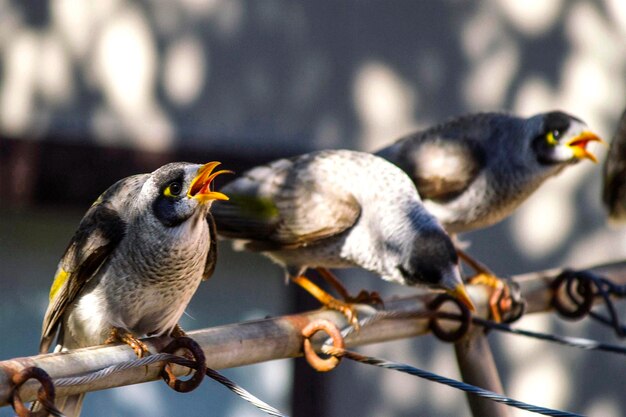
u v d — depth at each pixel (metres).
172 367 5.64
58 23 11.92
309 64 11.70
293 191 7.65
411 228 7.34
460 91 11.78
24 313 11.78
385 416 11.77
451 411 11.84
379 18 11.72
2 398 4.95
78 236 6.36
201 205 6.18
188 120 11.72
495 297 7.56
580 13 11.84
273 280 11.46
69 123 11.77
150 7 11.80
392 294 11.40
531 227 11.92
